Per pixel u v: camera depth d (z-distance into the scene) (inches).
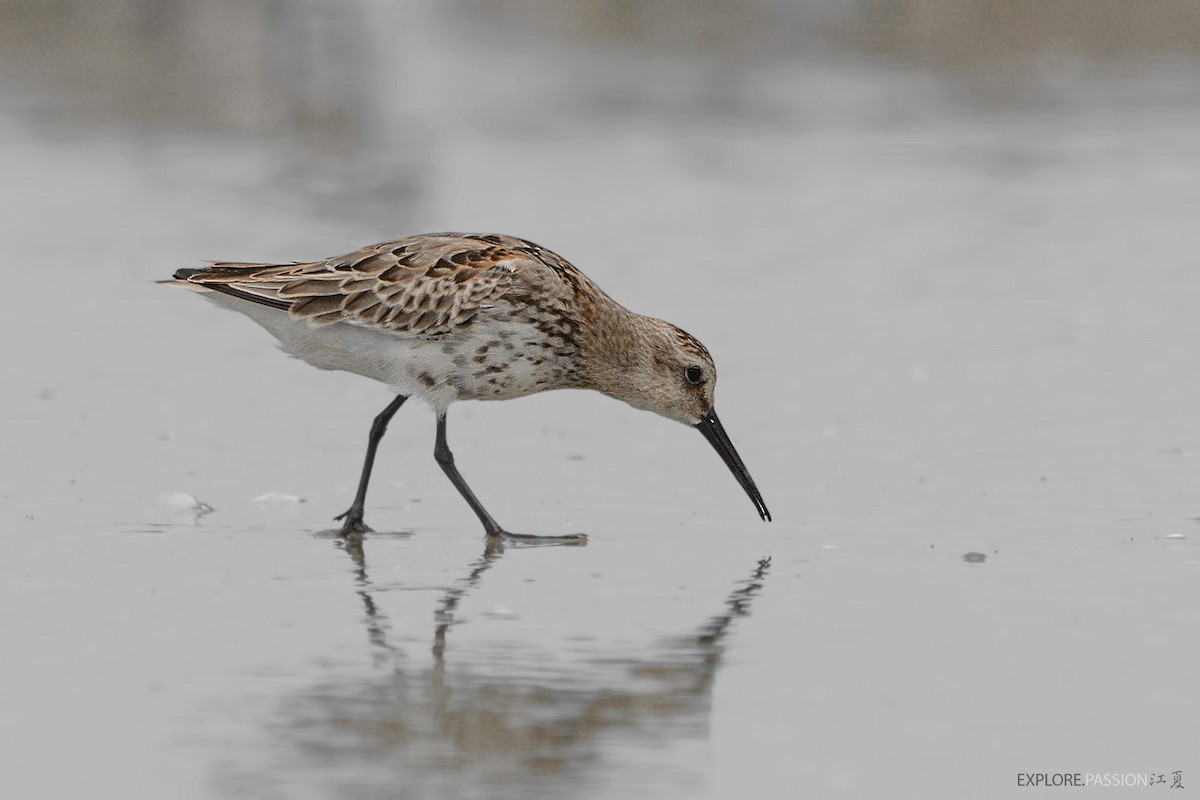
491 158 1034.7
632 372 527.5
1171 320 742.5
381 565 460.1
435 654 379.6
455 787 305.1
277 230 855.1
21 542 476.7
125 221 877.8
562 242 855.1
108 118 1115.9
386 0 1579.7
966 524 496.1
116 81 1219.9
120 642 388.5
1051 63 1309.1
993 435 596.7
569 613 413.4
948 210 929.5
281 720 337.4
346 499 534.6
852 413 626.5
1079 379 663.8
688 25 1449.3
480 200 930.7
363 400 649.6
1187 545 470.3
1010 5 1423.5
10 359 684.7
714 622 404.8
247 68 1280.8
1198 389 647.8
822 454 578.6
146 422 613.6
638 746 326.6
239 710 343.0
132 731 332.8
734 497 532.1
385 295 507.2
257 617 409.1
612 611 414.9
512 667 370.6
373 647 384.8
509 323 511.2
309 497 534.9
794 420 619.5
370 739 327.9
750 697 352.8
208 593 430.6
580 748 324.8
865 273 819.4
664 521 506.6
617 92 1229.7
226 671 367.2
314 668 369.4
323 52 1354.6
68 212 895.7
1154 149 1059.3
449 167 1010.1
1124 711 345.7
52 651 382.0
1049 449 578.6
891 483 542.9
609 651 382.3
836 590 433.1
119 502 521.7
